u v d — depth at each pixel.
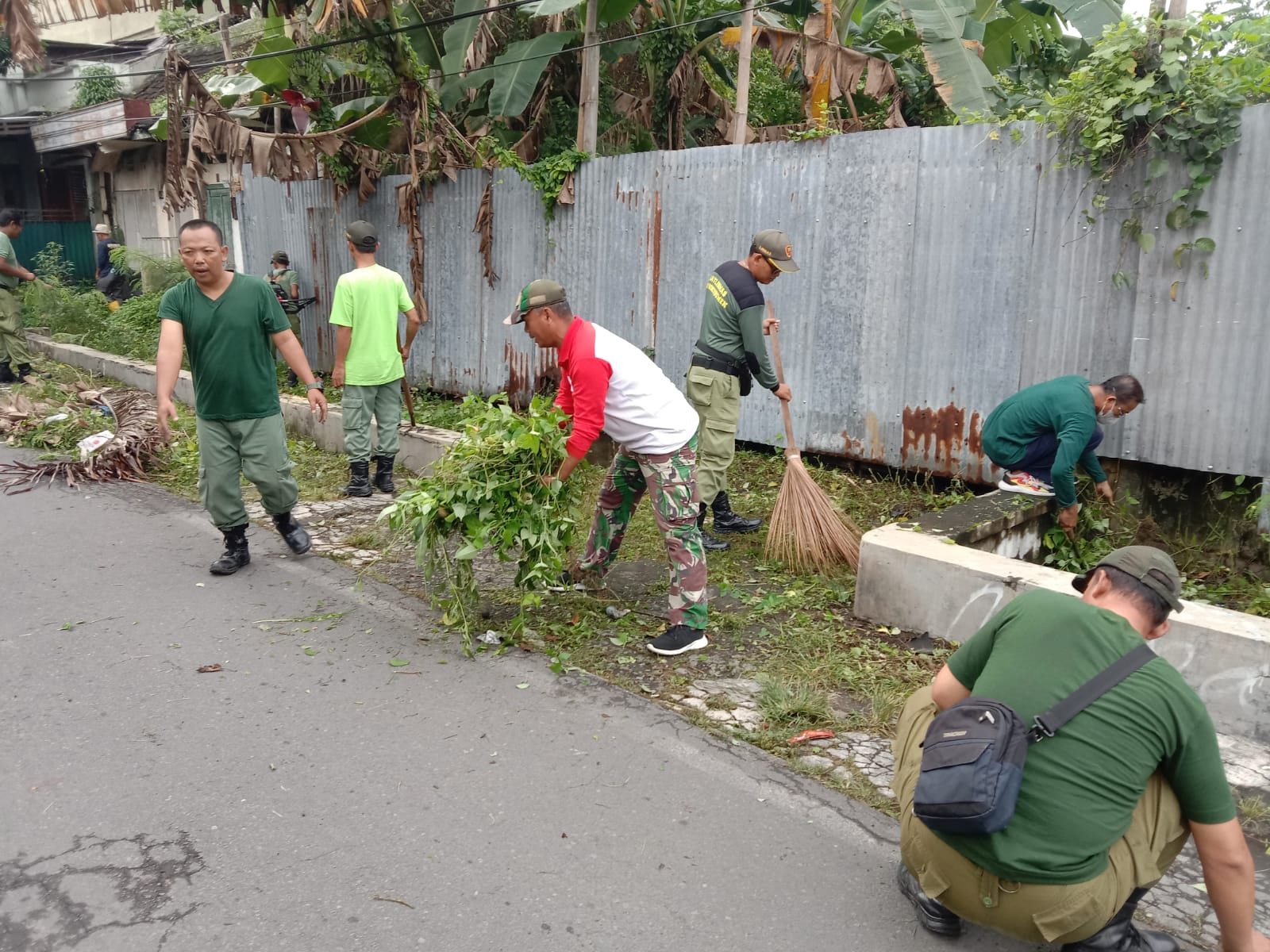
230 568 5.11
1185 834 2.26
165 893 2.61
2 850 2.77
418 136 8.81
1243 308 4.89
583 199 8.03
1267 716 3.46
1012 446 5.20
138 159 17.70
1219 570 5.06
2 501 6.49
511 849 2.84
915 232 6.08
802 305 6.73
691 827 2.97
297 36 10.21
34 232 18.50
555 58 10.45
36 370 11.16
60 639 4.25
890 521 5.91
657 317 7.64
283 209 11.23
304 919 2.53
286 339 5.00
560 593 4.86
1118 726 2.09
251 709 3.64
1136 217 5.14
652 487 4.07
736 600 4.79
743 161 6.89
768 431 7.08
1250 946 2.19
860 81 9.39
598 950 2.45
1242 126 4.75
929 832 2.29
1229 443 5.02
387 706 3.70
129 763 3.24
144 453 7.34
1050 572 4.03
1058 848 2.08
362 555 5.46
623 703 3.75
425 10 10.45
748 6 8.21
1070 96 5.20
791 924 2.56
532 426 4.07
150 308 13.33
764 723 3.60
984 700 2.19
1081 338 5.48
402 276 9.97
